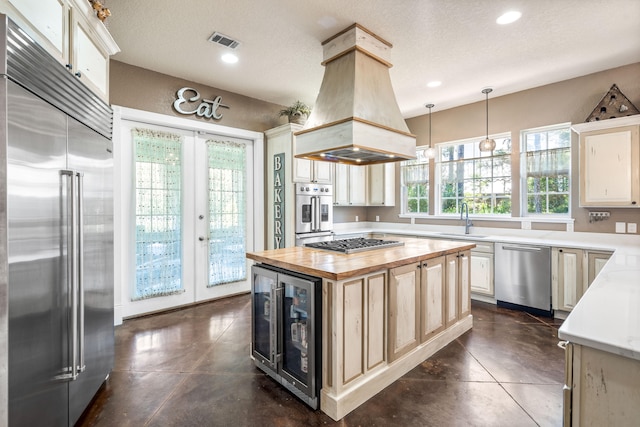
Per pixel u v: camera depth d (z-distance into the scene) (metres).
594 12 2.54
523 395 2.14
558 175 4.00
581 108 3.80
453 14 2.57
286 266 2.22
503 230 4.46
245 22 2.70
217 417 1.94
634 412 0.91
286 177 4.41
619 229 3.57
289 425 1.88
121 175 3.49
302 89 4.26
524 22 2.68
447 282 2.93
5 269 1.25
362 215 6.21
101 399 2.09
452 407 2.03
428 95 4.46
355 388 2.04
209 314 3.73
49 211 1.48
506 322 3.45
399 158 3.25
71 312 1.61
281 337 2.24
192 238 4.05
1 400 1.24
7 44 1.24
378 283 2.21
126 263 3.57
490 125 4.59
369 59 2.86
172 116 3.79
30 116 1.36
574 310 1.24
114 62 3.39
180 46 3.11
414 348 2.53
